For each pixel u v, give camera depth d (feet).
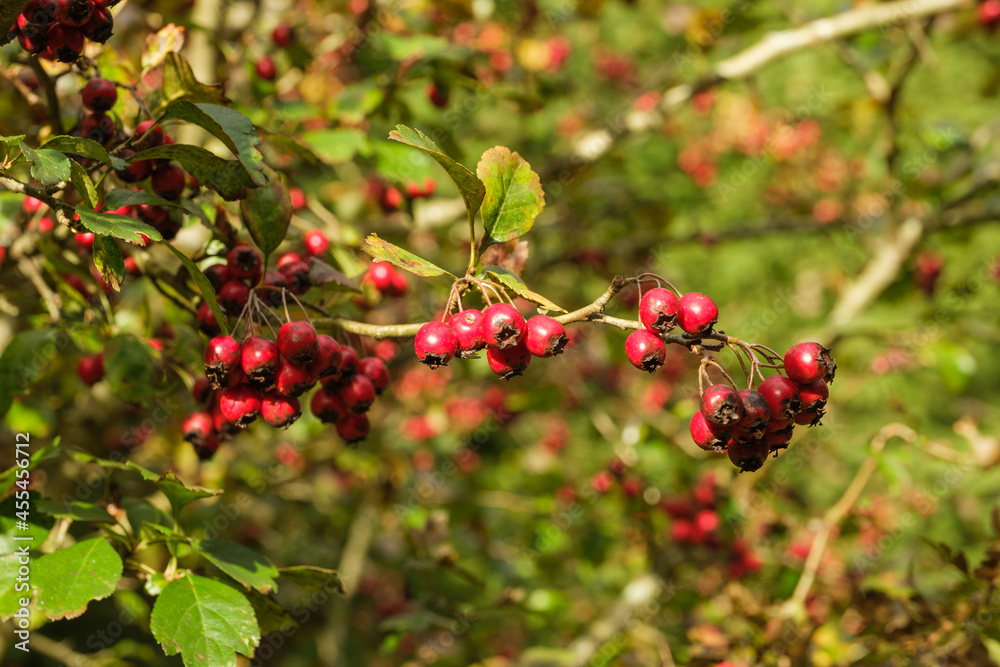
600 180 4.71
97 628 4.19
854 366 4.61
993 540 2.33
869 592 2.37
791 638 2.47
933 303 4.69
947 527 4.97
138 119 2.05
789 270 7.20
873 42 4.19
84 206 1.89
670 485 3.70
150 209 2.06
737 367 5.92
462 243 3.94
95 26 1.95
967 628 2.29
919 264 4.60
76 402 2.88
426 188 2.78
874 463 2.79
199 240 2.68
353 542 4.39
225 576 2.06
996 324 4.83
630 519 3.57
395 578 4.31
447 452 4.67
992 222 4.14
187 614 1.93
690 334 1.87
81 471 2.80
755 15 3.82
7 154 1.94
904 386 7.52
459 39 4.09
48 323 2.22
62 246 2.23
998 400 9.21
